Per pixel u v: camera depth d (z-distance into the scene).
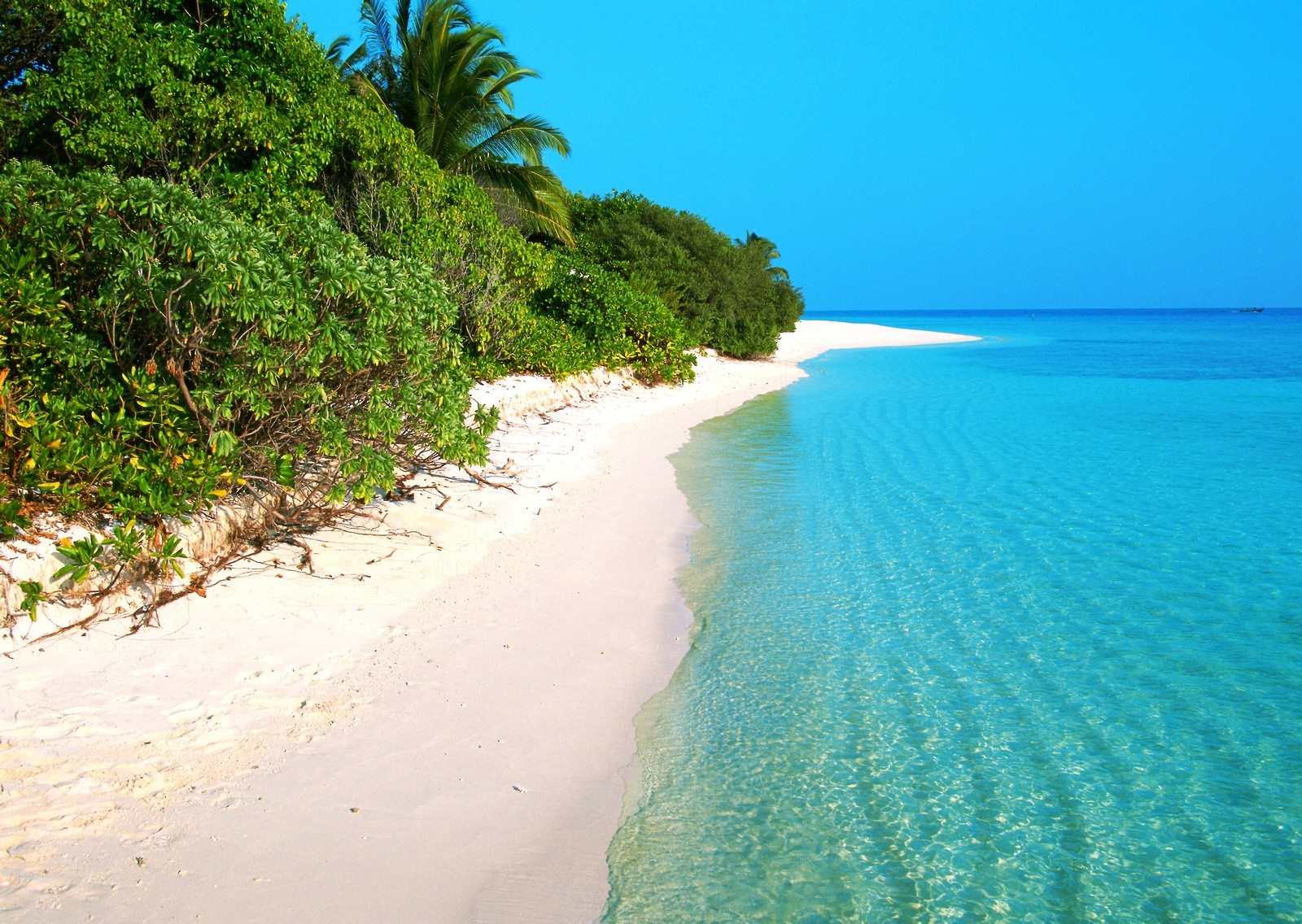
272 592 6.07
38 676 4.61
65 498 5.40
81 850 3.40
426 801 4.01
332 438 6.62
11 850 3.35
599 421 15.92
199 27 10.37
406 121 21.56
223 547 6.42
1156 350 50.69
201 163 10.30
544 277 15.80
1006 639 6.29
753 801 4.23
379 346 6.71
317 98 11.05
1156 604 7.03
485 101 20.89
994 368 35.25
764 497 10.72
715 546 8.60
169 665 4.93
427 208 13.45
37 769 3.86
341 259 6.56
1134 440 15.55
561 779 4.34
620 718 5.02
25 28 9.79
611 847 3.83
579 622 6.39
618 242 29.02
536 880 3.56
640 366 21.69
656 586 7.36
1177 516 9.88
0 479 5.23
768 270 38.59
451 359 8.09
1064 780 4.46
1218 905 3.55
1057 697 5.39
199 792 3.87
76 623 5.08
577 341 18.94
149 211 5.98
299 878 3.39
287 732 4.46
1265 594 7.26
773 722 5.03
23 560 4.97
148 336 6.52
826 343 53.25
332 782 4.07
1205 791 4.38
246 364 6.32
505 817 3.97
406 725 4.67
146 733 4.26
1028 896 3.58
